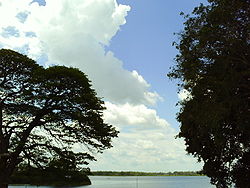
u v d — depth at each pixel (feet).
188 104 90.79
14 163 97.86
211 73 83.82
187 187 431.84
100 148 103.76
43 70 102.58
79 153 98.58
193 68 82.53
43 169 98.22
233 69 77.97
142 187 416.46
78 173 98.89
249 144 90.58
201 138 94.22
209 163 100.89
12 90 105.19
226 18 76.07
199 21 81.76
